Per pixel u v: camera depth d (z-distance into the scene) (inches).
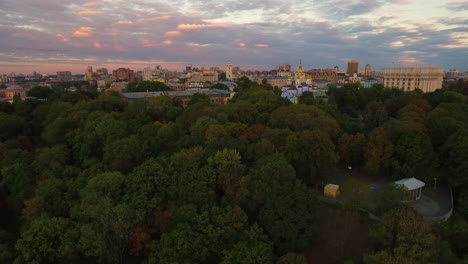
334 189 3873.0
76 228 3250.5
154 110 6929.1
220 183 3649.1
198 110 5979.3
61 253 3041.3
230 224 3142.2
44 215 3427.7
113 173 3809.1
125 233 3186.5
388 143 4362.7
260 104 6481.3
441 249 2760.8
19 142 5925.2
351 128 5792.3
